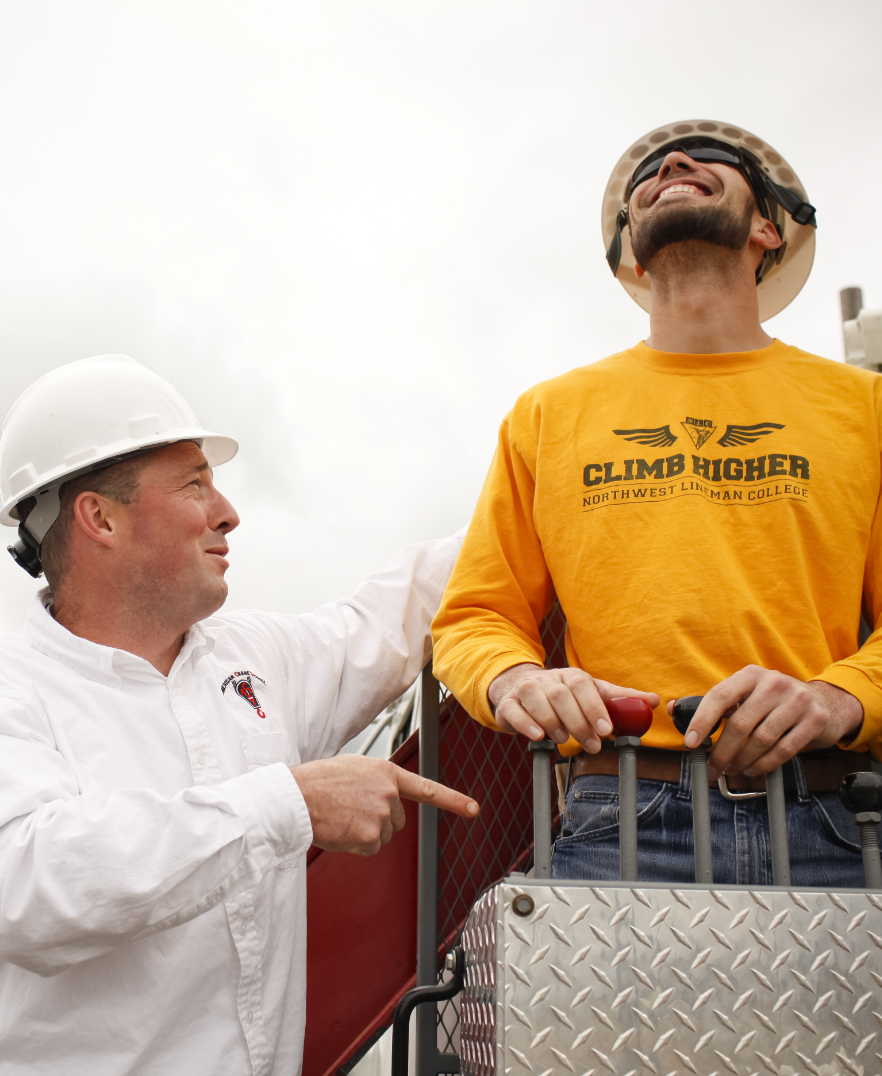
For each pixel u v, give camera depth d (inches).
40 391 70.7
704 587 54.4
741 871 50.3
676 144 69.7
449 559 79.3
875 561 57.7
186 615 66.4
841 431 59.1
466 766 73.4
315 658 72.1
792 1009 36.6
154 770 58.4
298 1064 59.1
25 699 58.2
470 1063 44.8
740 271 66.3
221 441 79.2
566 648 62.4
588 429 62.3
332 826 50.5
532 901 37.8
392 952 72.7
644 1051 36.2
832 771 52.0
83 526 65.3
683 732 43.3
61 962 47.2
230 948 55.3
